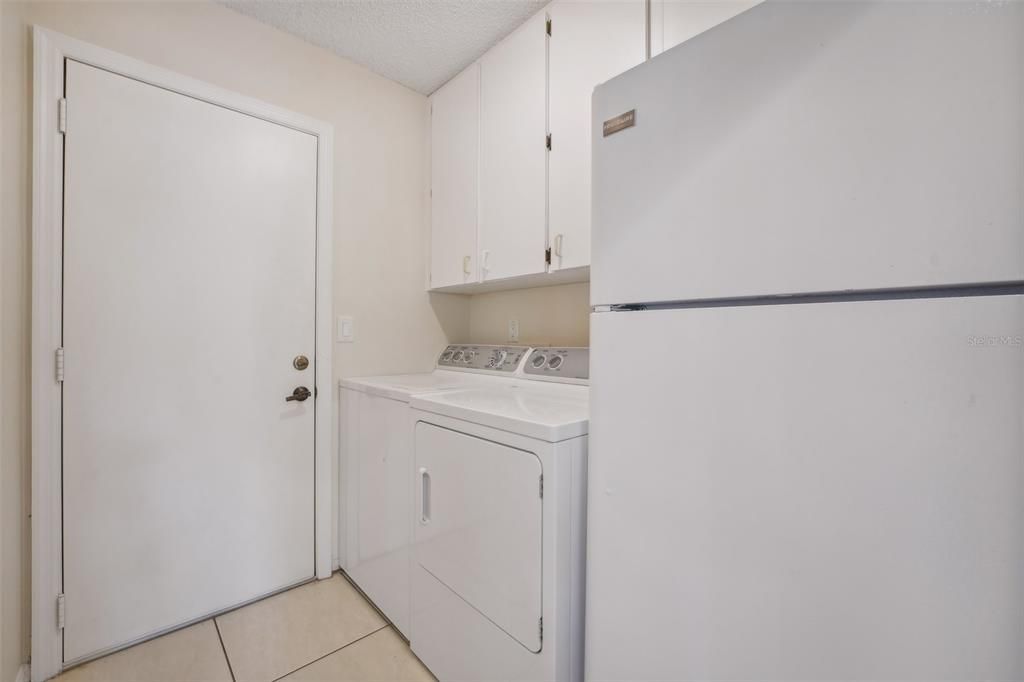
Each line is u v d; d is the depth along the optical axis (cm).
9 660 121
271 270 175
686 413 77
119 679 131
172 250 152
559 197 157
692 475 76
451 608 125
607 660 90
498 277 182
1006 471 50
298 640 150
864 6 58
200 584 159
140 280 146
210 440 161
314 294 187
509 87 177
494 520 111
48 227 130
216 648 145
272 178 175
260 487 173
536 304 212
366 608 169
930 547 54
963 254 52
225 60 165
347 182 199
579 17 150
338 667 138
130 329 145
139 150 146
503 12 167
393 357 216
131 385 145
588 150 147
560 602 97
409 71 208
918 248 54
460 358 218
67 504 134
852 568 60
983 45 50
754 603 69
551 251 160
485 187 189
